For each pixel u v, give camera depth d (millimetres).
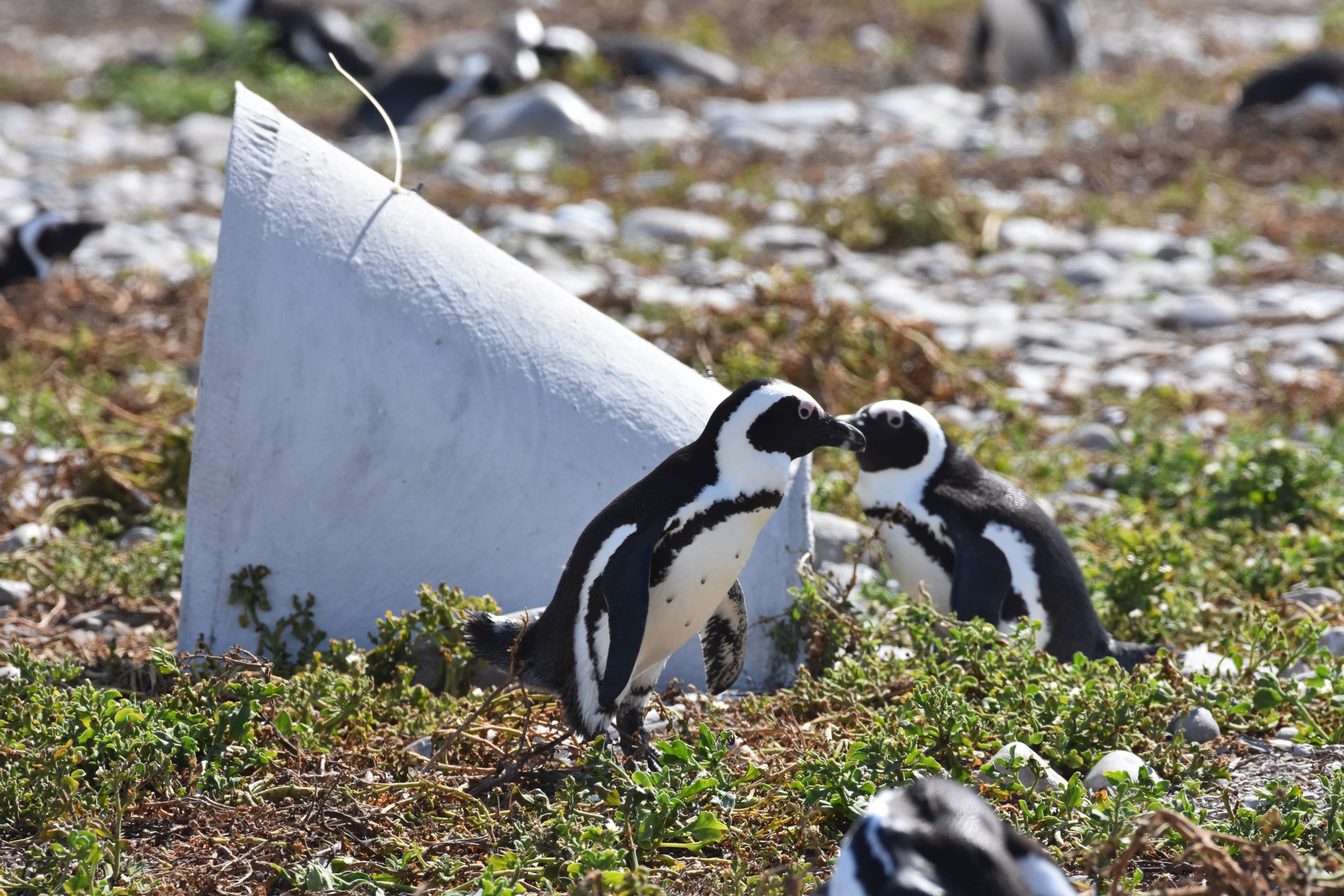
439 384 13273
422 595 12555
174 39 62188
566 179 37781
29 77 53500
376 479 13188
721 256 31062
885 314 23062
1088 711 11164
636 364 14148
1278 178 36781
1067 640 13656
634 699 11461
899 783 10070
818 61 55219
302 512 13148
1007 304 28188
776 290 23766
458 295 13641
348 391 13086
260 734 11273
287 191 13227
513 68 48125
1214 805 10484
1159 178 36938
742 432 10656
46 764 10141
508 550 13344
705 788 9867
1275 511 17453
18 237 27219
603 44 51219
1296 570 15367
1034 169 37906
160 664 11398
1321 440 19672
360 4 69000
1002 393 22234
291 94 49906
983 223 33125
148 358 24141
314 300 13039
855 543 16297
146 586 15453
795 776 10523
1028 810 9859
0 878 9297
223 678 11523
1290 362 24078
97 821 9977
